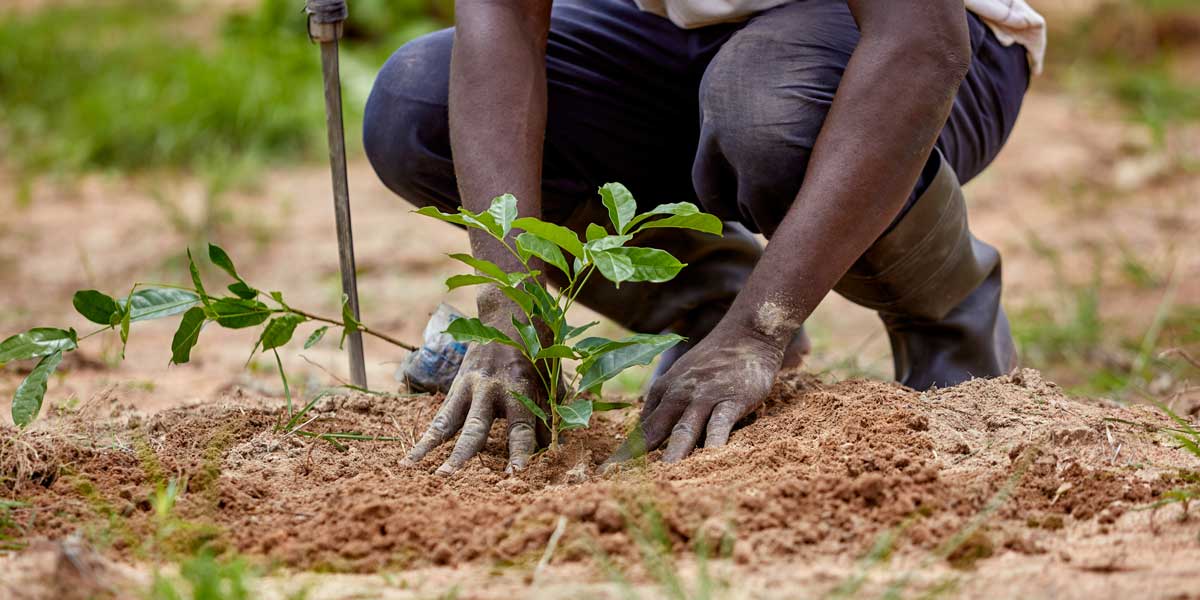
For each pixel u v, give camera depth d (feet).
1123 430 11.87
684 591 8.49
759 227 12.64
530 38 12.37
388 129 13.60
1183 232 27.22
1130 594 8.37
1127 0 44.96
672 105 13.66
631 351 11.18
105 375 18.40
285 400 14.56
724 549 9.05
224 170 33.40
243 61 39.81
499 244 11.68
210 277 25.96
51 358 11.22
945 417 11.71
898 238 12.18
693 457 10.65
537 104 12.18
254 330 22.34
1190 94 38.65
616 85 13.51
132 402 15.94
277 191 33.14
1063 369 20.02
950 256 12.80
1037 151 34.19
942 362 14.03
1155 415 12.77
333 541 9.53
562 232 10.24
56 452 11.26
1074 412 12.00
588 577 8.82
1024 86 14.29
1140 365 18.60
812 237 11.09
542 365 11.50
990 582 8.63
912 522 9.42
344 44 43.73
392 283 25.68
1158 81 39.70
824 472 10.23
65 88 40.88
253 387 17.35
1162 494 10.09
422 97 13.34
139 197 32.40
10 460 10.98
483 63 12.03
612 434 12.37
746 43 12.13
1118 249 26.13
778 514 9.51
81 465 11.18
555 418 11.23
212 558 9.07
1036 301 22.79
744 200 12.23
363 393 13.52
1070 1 46.91
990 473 10.38
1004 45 13.67
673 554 9.17
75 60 43.52
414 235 29.09
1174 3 45.62
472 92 12.01
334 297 24.61
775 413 12.03
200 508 10.28
